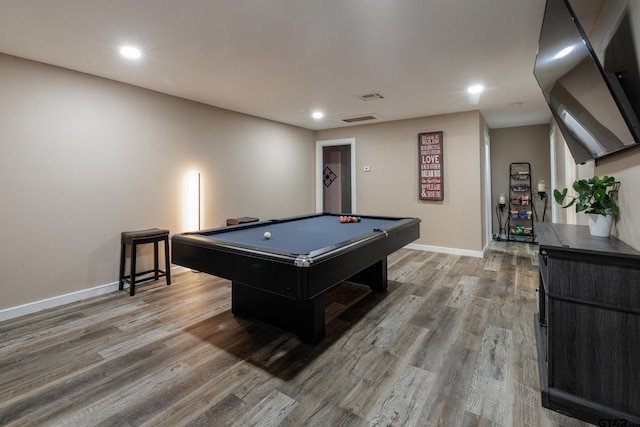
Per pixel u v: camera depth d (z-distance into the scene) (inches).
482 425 55.7
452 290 125.3
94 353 80.4
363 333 90.4
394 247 104.6
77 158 116.2
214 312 106.3
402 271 152.7
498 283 133.2
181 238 90.9
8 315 101.0
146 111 136.6
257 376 70.6
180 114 149.9
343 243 78.2
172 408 60.4
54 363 76.0
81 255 118.0
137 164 134.0
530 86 134.6
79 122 116.3
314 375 70.9
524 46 96.7
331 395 64.1
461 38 91.5
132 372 72.2
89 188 119.6
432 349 81.5
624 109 53.9
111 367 74.2
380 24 83.5
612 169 72.1
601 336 55.4
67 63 107.8
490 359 76.5
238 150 180.5
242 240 93.2
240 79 124.8
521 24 83.7
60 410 60.1
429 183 193.8
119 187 128.3
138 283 136.1
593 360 56.1
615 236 68.7
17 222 103.1
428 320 98.5
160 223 143.0
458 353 79.4
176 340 87.1
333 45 95.6
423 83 130.6
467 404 61.1
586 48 54.0
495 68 114.7
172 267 149.0
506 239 229.1
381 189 211.8
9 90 100.5
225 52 100.1
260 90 138.9
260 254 69.3
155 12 76.8
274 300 94.0
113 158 126.1
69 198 114.5
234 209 178.7
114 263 127.3
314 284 64.6
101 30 85.5
